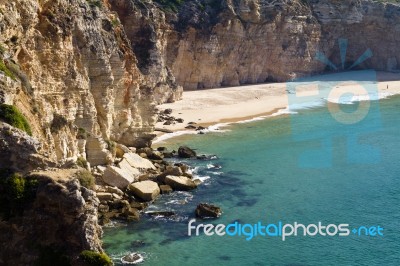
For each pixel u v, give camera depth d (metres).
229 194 45.28
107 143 49.00
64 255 22.50
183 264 32.12
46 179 23.25
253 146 62.72
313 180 49.19
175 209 41.34
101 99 50.44
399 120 77.81
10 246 22.94
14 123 26.55
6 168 23.97
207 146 62.66
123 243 34.88
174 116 77.88
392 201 43.22
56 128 39.03
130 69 56.81
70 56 44.66
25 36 38.50
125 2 73.00
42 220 22.84
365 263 32.47
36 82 40.19
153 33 75.31
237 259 32.97
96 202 23.67
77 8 46.94
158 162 53.75
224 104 90.12
